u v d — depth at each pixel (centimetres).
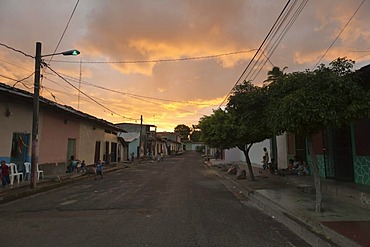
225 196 1180
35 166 1341
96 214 844
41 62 1420
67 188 1444
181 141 11800
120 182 1683
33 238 619
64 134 2111
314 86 682
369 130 970
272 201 938
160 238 613
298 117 668
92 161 2705
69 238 615
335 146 1176
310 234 610
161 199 1088
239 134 1406
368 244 515
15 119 1539
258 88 1071
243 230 679
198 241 595
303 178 1295
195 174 2200
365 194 808
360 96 667
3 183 1330
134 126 6081
